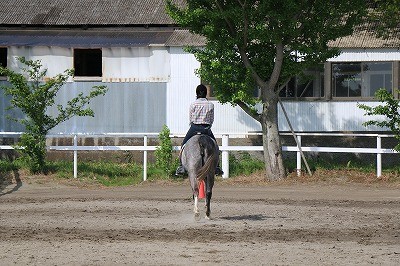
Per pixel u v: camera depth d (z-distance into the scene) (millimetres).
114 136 30500
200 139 16906
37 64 28094
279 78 26281
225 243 14406
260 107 29547
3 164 27719
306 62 25672
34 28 31875
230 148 26625
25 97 26641
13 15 32250
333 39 25719
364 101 29297
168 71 30266
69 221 17469
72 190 24594
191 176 16750
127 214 18703
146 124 30453
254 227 16422
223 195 22844
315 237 15156
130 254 13336
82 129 30750
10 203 21203
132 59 30484
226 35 25641
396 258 13070
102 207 20156
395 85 29031
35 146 26703
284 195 22812
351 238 15070
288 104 29719
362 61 29266
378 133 29172
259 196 22578
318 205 20500
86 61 32094
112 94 30609
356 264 12570
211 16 24609
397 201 21375
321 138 29547
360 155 29156
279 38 24812
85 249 13836
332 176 26109
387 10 28250
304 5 25047
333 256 13211
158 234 15430
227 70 25266
